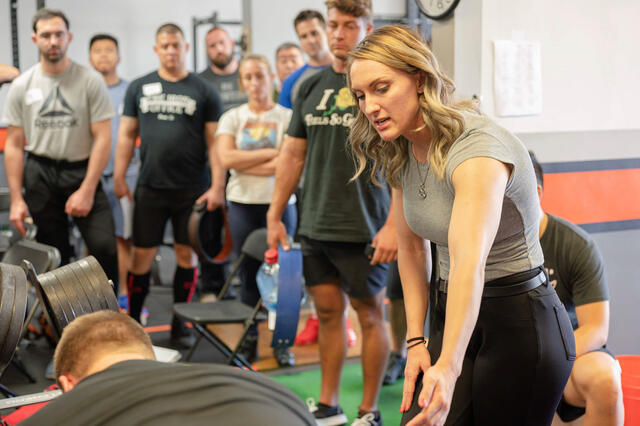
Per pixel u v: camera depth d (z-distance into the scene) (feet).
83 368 4.30
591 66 12.16
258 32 26.89
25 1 28.09
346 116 9.82
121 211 17.35
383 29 5.59
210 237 15.76
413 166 6.07
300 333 14.53
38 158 14.20
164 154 14.55
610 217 12.49
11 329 7.22
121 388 3.71
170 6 32.65
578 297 8.12
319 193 10.22
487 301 5.98
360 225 9.96
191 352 12.45
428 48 5.51
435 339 6.43
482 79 11.34
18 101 14.20
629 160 12.53
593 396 7.64
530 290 5.93
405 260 6.88
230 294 18.04
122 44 31.99
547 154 11.94
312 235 10.27
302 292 10.56
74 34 31.04
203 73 22.35
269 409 3.71
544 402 6.06
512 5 11.40
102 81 14.25
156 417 3.52
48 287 7.45
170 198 14.79
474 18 11.16
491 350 6.02
